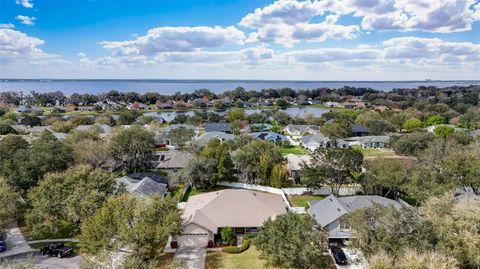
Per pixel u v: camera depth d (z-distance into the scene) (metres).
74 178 37.75
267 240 29.33
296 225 29.09
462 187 43.12
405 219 27.77
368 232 27.86
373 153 83.38
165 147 89.62
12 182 43.16
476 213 27.55
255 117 130.12
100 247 29.17
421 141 66.62
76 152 55.50
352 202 39.16
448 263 23.14
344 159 48.97
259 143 59.78
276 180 53.12
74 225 40.09
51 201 35.53
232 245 36.28
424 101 195.50
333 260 32.75
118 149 62.00
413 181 42.22
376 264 23.94
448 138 69.75
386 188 48.84
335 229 34.97
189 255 34.25
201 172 53.41
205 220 37.66
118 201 31.95
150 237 29.47
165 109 197.75
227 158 56.09
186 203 44.94
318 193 52.50
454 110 149.88
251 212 39.84
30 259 28.19
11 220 38.94
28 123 115.81
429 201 32.34
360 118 120.25
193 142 76.19
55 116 132.12
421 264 22.83
